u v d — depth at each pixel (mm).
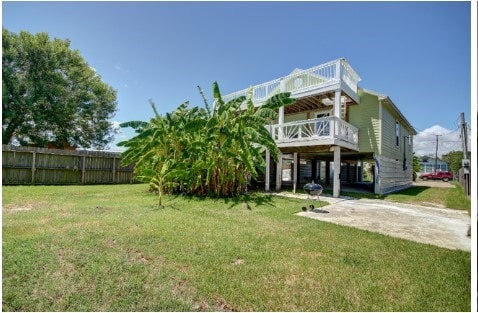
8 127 16531
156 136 8367
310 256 3158
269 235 3979
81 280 2432
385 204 7676
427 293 2342
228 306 2119
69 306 2061
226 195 8367
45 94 17000
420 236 4191
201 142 7953
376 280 2568
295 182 10414
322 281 2529
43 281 2395
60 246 3227
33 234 3689
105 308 2053
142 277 2525
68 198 7438
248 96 8812
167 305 2104
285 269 2775
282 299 2217
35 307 2035
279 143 10344
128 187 11227
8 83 15852
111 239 3578
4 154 10750
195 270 2715
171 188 8750
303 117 13250
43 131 17828
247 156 7605
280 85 10836
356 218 5492
